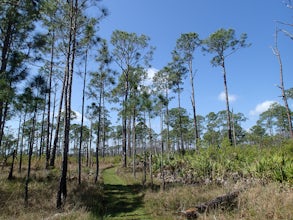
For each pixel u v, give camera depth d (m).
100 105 19.89
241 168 14.51
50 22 13.65
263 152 16.81
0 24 11.37
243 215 7.87
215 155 18.70
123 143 28.97
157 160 23.69
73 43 13.55
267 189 9.17
